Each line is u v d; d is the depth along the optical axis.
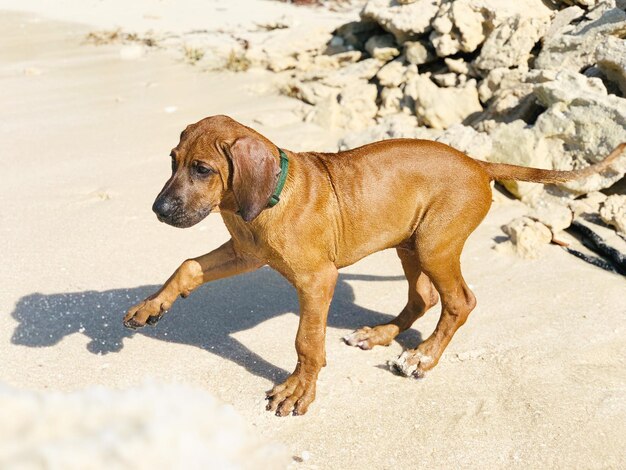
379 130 2.21
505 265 1.70
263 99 2.67
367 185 1.27
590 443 1.16
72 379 1.28
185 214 1.13
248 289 1.61
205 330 1.45
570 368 1.34
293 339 1.44
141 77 2.98
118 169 2.13
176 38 3.51
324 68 2.81
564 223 1.78
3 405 0.54
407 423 1.21
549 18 2.31
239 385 1.29
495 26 2.28
